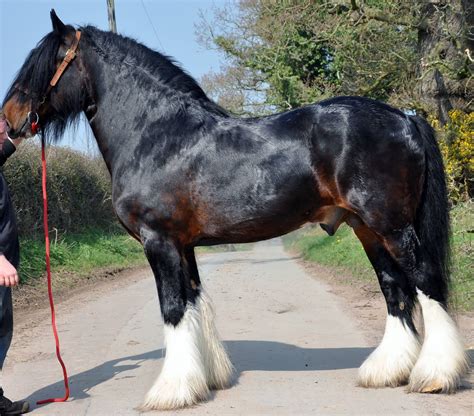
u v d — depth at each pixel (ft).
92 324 26.73
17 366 19.56
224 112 16.14
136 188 15.37
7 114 16.38
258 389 15.84
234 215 15.12
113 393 16.10
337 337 21.86
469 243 31.01
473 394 14.55
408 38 55.47
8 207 14.34
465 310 23.94
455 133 44.70
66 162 56.95
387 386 15.46
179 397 14.47
